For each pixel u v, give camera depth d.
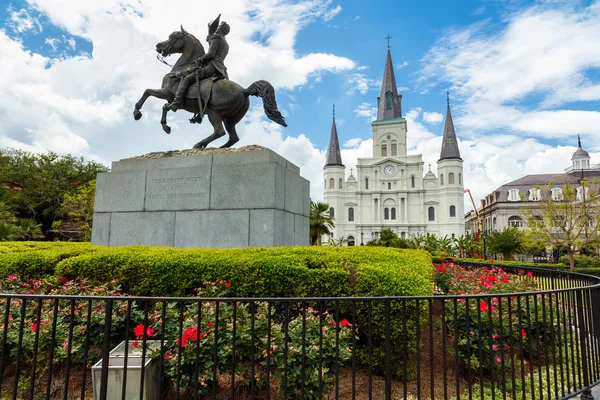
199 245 6.21
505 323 3.89
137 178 6.79
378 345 3.65
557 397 2.84
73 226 30.12
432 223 57.72
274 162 6.09
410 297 2.47
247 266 4.03
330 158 62.53
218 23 7.41
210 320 3.09
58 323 3.44
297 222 7.04
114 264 4.38
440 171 57.78
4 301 3.76
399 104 64.62
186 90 7.02
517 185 56.41
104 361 2.29
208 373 2.83
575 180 52.03
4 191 28.98
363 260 4.18
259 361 3.19
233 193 6.16
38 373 3.43
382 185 60.72
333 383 3.13
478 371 3.81
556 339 4.53
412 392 3.34
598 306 3.51
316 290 3.79
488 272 7.04
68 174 34.22
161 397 2.99
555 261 33.91
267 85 6.88
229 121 7.40
